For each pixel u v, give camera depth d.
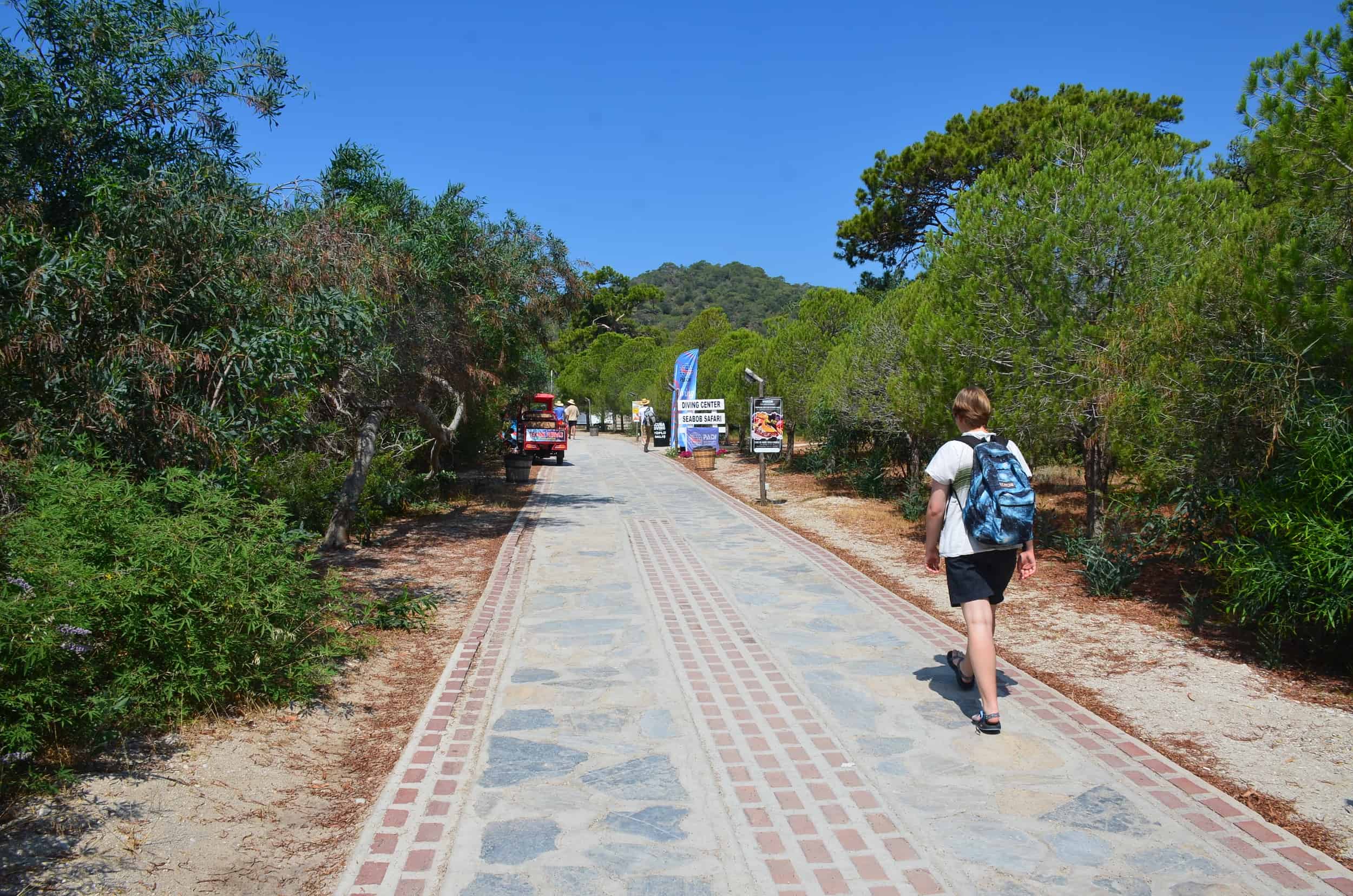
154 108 6.75
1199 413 6.52
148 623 4.42
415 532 12.14
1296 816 3.79
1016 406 8.60
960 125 24.58
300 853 3.53
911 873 3.34
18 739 3.51
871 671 5.82
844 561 9.87
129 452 5.86
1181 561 8.77
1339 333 5.26
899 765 4.31
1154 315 7.41
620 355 48.25
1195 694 5.32
